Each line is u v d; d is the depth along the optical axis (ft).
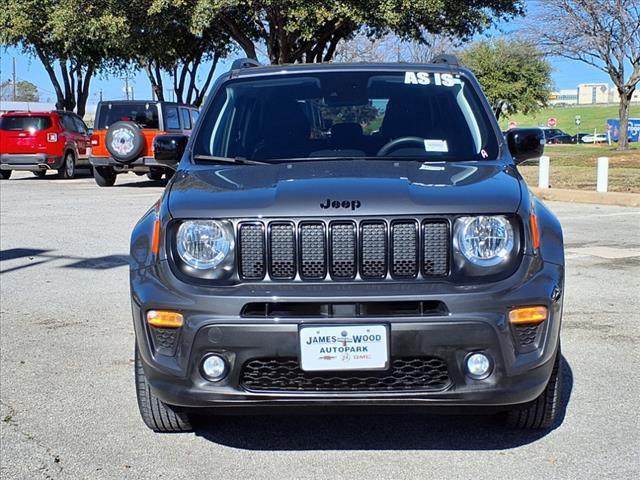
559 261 12.04
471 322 11.05
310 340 11.05
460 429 13.93
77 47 100.53
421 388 11.28
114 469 12.49
